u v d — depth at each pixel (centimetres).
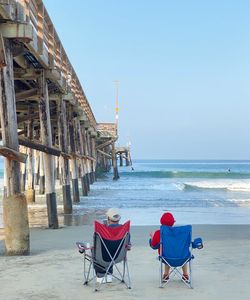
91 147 3875
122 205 2191
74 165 2261
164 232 609
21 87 1572
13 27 831
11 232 847
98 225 607
